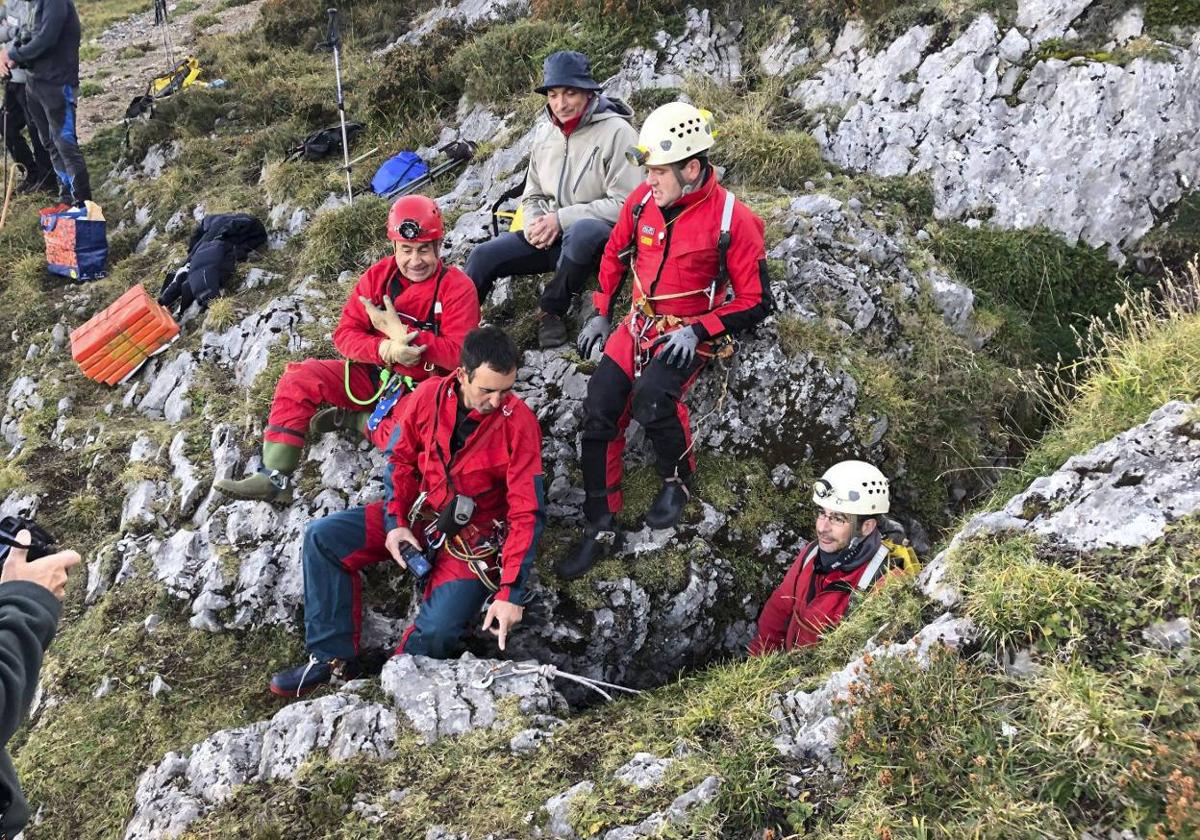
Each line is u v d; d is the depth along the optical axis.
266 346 5.92
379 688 3.74
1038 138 6.12
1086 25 6.24
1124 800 2.38
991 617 2.88
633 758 3.13
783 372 4.88
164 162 9.49
